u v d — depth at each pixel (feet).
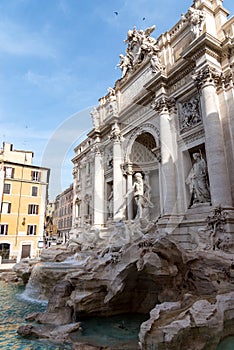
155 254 31.12
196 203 53.78
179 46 66.64
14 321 33.50
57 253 40.47
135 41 80.94
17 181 109.60
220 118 52.49
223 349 21.84
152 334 21.85
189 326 21.90
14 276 69.00
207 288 31.55
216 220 45.57
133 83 77.25
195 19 57.98
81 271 35.27
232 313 24.90
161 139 59.67
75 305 32.71
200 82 54.54
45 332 28.73
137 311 35.55
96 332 28.68
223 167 48.26
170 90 64.49
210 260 35.83
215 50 55.36
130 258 31.09
